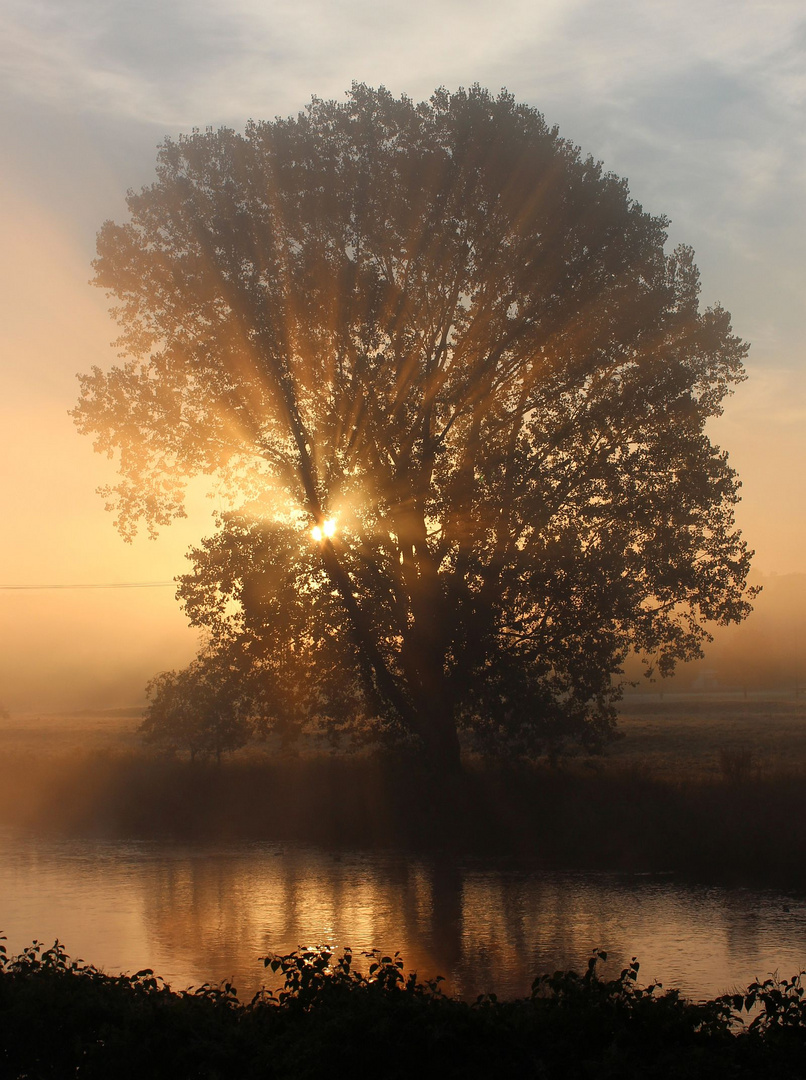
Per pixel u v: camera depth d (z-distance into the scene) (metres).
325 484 27.17
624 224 27.25
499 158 26.45
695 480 29.06
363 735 33.00
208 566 28.83
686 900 18.12
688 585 28.91
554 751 31.03
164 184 27.61
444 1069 7.01
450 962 13.71
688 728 58.00
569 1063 6.98
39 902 18.48
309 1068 6.88
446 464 28.44
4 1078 7.58
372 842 25.77
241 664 29.95
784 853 20.95
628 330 27.33
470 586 28.17
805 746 44.41
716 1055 6.97
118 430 28.25
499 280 27.02
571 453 28.39
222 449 28.58
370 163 27.23
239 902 18.36
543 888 19.45
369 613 28.77
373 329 26.47
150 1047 7.42
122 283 27.81
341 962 8.98
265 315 26.56
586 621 28.59
